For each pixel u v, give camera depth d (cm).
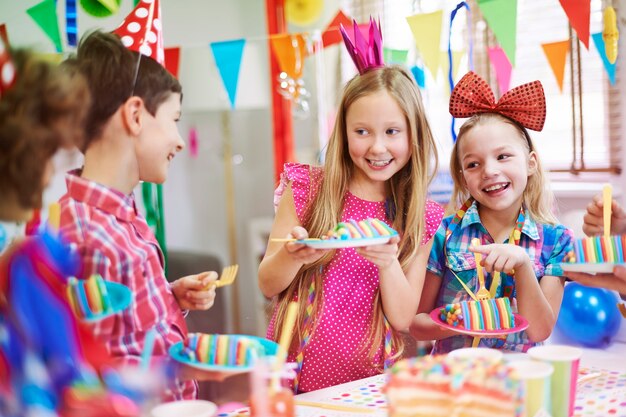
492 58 187
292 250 114
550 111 241
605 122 223
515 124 141
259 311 333
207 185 329
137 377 71
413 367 76
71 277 87
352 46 136
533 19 241
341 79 316
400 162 129
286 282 130
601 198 132
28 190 72
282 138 329
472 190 140
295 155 324
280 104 328
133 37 131
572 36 226
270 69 331
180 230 325
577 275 109
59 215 95
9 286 67
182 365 90
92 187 101
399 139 127
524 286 128
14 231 79
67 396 64
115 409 65
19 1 242
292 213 138
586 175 227
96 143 103
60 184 181
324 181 138
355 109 127
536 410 82
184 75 325
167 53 210
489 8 153
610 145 221
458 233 146
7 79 73
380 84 127
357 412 95
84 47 104
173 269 317
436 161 138
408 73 133
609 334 166
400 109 126
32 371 64
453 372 74
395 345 134
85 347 73
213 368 87
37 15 156
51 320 67
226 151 329
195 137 327
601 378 105
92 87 100
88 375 67
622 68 214
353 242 106
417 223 134
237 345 88
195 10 323
